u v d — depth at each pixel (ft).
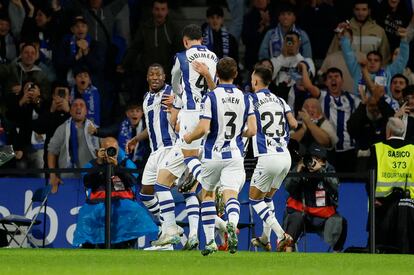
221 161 100.58
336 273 77.10
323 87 172.24
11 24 178.19
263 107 123.03
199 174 110.01
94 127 163.32
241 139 102.27
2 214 151.94
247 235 145.69
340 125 166.50
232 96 100.68
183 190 122.42
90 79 173.06
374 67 171.12
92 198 141.90
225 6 197.16
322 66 175.63
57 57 176.14
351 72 173.06
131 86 178.40
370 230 137.08
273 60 172.86
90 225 141.28
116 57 178.91
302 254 119.85
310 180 140.97
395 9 179.32
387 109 165.99
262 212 125.18
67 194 149.79
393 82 171.01
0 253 113.39
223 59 101.50
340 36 175.11
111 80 177.37
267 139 123.03
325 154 143.13
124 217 139.95
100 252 118.93
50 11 179.01
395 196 141.79
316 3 179.52
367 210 146.72
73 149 162.91
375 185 136.98
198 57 118.52
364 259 106.63
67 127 163.22
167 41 178.40
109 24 185.16
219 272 75.82
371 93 168.25
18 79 172.14
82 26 176.14
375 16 179.73
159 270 77.77
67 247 148.87
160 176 124.06
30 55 172.55
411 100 159.63
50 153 163.94
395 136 143.84
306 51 174.29
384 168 142.82
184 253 115.96
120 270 77.61
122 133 161.89
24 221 146.61
